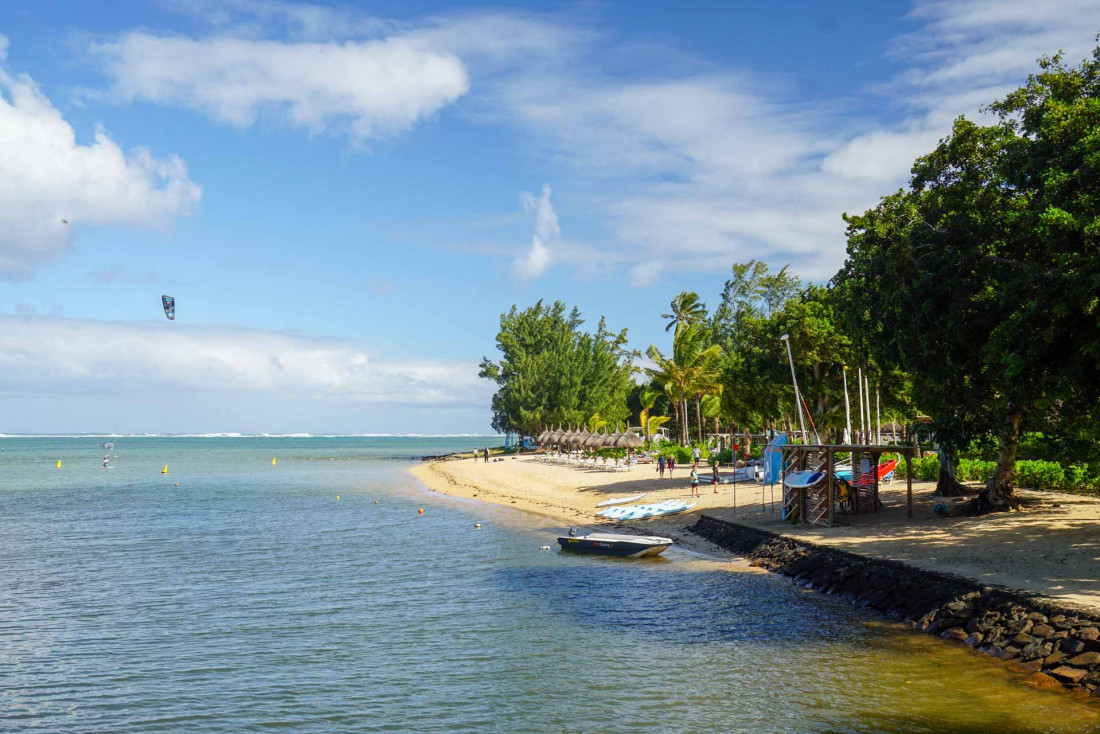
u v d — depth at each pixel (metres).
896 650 17.56
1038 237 21.03
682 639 19.27
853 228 29.36
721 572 27.22
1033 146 22.28
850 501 32.34
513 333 123.50
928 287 24.89
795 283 98.00
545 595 24.56
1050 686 14.73
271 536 38.47
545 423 112.31
